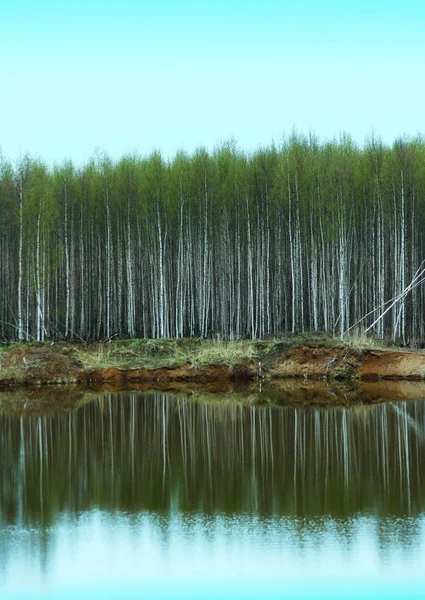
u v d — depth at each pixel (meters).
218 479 25.12
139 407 40.22
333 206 58.25
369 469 26.06
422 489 23.28
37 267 56.72
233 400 42.38
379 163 59.06
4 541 19.25
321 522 20.25
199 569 17.19
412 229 56.97
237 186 61.84
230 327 60.28
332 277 60.53
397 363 49.22
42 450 30.08
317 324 60.91
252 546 18.50
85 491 23.80
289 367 50.56
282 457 28.31
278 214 61.19
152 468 26.91
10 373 48.69
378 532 19.31
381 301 56.59
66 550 18.56
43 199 59.19
